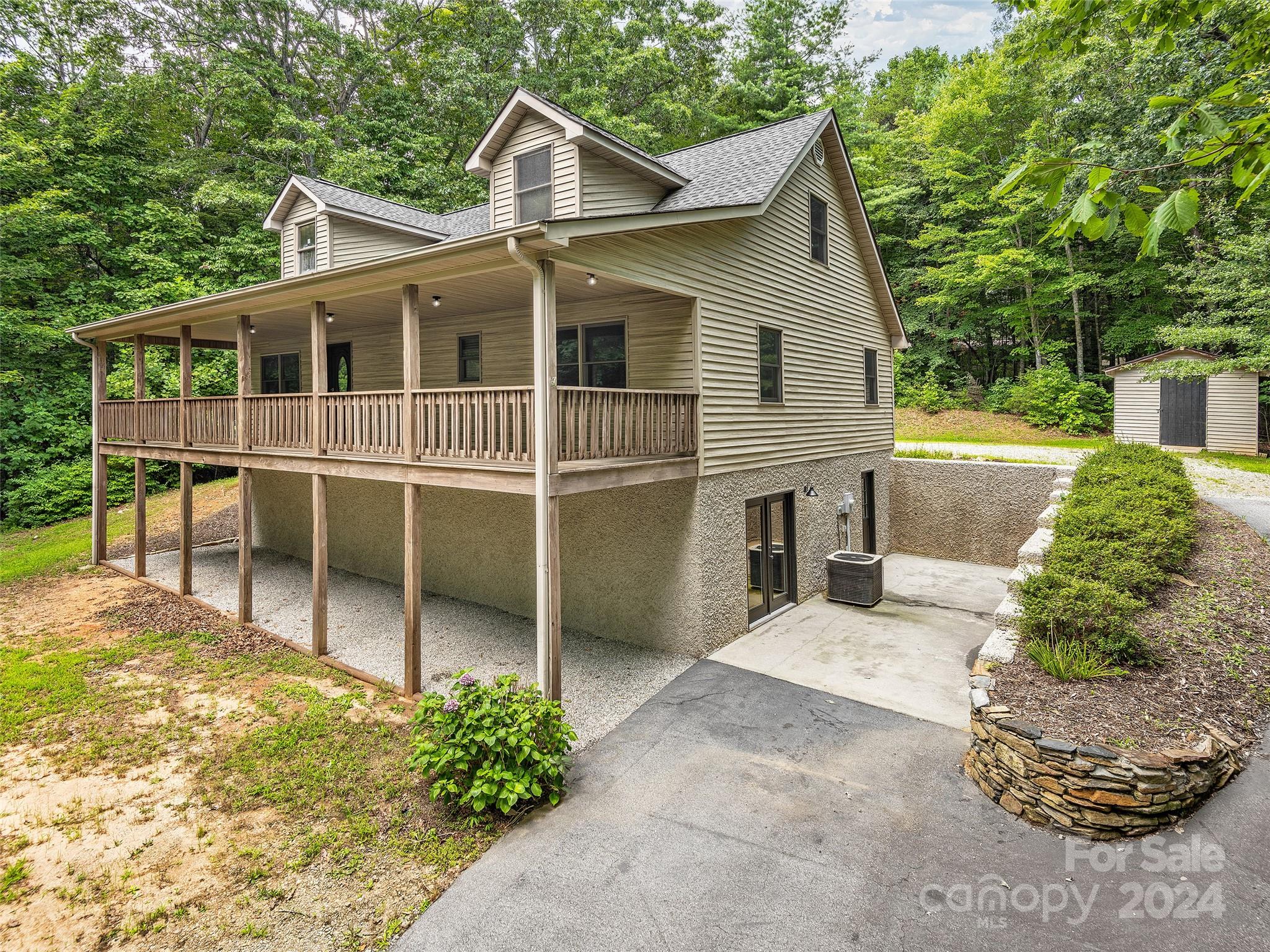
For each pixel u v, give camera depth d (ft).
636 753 17.49
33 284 57.26
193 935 11.62
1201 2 10.11
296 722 19.60
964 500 39.78
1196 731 13.25
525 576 29.91
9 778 16.78
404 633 27.86
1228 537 23.50
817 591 33.65
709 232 25.20
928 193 85.46
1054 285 69.26
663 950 11.00
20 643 26.66
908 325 82.89
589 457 20.31
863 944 10.87
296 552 42.32
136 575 36.47
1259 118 6.57
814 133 30.17
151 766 17.26
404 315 22.00
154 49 66.18
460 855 13.55
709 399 25.29
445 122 73.00
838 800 14.93
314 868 13.28
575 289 25.00
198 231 61.05
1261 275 41.24
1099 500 24.86
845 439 36.78
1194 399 52.49
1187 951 10.03
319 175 67.77
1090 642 16.19
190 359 33.06
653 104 74.23
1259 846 11.53
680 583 24.88
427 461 21.61
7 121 56.18
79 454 57.67
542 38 72.90
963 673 22.31
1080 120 54.75
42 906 12.40
